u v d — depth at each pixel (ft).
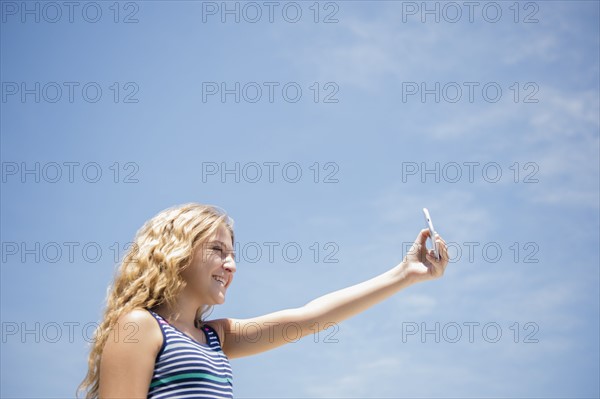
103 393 13.20
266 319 16.05
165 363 13.41
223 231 15.11
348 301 16.37
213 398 13.44
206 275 14.62
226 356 15.12
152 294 14.17
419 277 16.40
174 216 14.96
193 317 14.71
